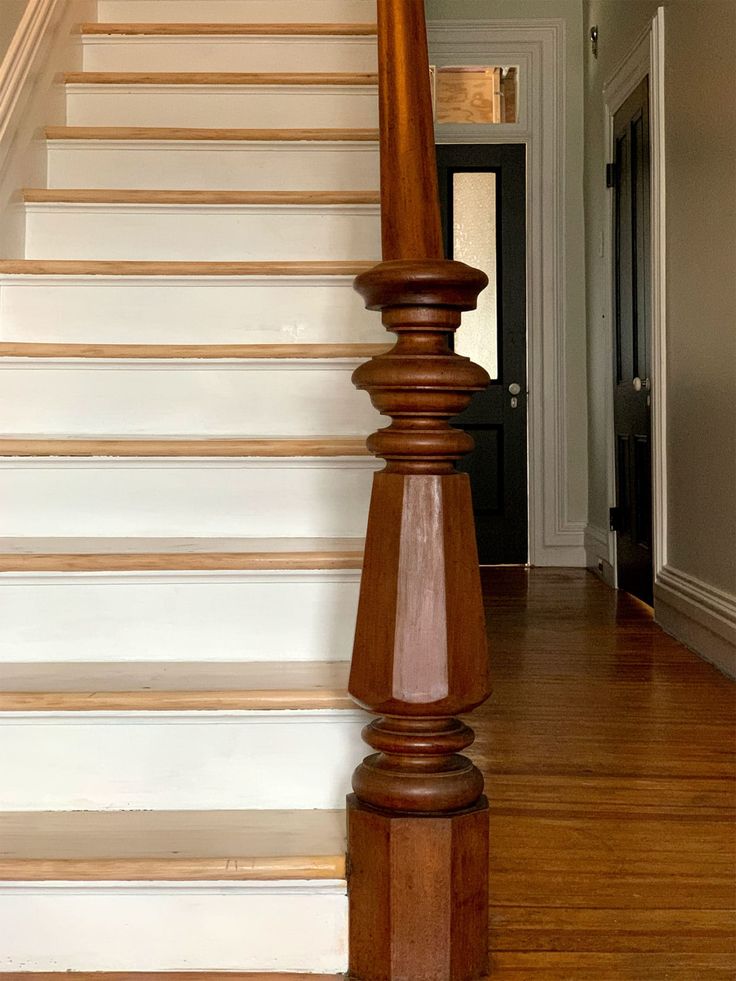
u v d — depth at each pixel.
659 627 4.62
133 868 1.63
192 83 3.44
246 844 1.70
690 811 2.39
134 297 2.67
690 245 4.25
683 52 4.32
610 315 5.81
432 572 1.59
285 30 3.64
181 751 1.84
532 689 3.54
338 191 2.94
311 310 2.69
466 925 1.62
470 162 6.53
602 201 5.97
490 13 6.49
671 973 1.65
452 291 1.59
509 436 6.57
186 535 2.27
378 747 1.64
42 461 2.24
